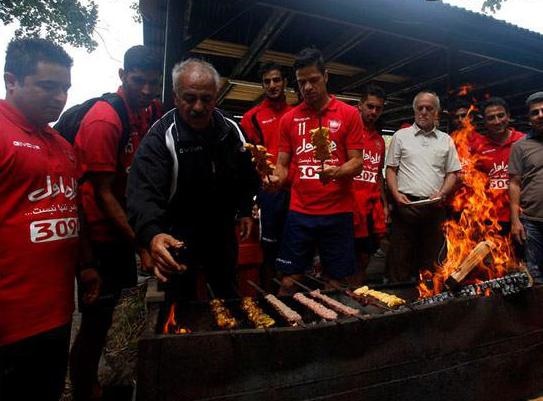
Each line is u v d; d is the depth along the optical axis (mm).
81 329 2586
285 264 3109
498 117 4188
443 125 9062
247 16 4754
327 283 2814
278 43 5586
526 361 2412
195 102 1996
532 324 2428
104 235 2594
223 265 2691
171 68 3916
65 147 1957
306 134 3031
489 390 2293
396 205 3959
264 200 3811
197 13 4570
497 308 2299
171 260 1789
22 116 1698
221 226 2604
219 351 1690
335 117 2957
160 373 1629
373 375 1959
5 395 1688
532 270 3867
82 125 2348
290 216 3111
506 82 7418
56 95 1704
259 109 3947
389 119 9859
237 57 5875
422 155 3811
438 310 2107
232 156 2381
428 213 3791
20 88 1669
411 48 5566
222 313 2248
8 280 1617
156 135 2168
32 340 1693
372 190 3852
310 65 2832
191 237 2471
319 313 2186
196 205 2393
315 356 1834
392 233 4094
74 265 1938
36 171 1671
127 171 2658
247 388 1735
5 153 1574
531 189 3857
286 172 3178
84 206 2564
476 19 4863
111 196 2393
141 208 1987
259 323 2137
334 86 7141
